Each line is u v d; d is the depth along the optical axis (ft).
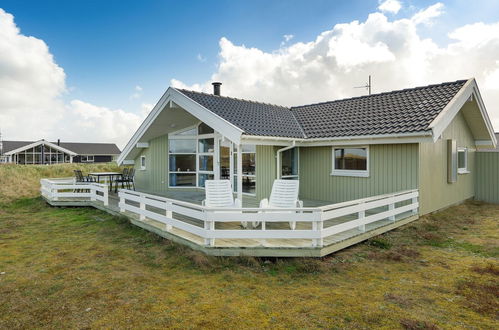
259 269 17.02
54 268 17.62
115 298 13.75
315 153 35.22
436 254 19.95
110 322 11.72
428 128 23.53
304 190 36.40
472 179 41.83
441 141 32.65
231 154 35.58
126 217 28.14
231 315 12.23
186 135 42.45
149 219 26.43
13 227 28.27
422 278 15.96
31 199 44.45
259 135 26.23
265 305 13.04
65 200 38.09
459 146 36.94
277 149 32.12
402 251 20.25
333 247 18.71
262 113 35.63
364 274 16.49
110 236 24.38
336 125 32.91
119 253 20.25
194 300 13.55
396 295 13.91
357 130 29.50
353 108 36.42
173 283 15.40
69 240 23.56
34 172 72.08
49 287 14.99
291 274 16.44
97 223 28.96
